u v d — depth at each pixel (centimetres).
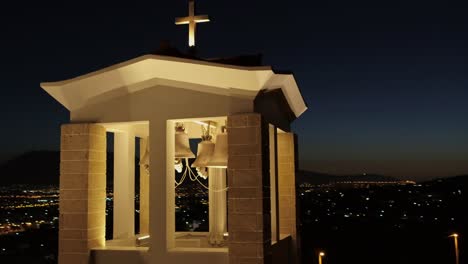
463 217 3400
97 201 746
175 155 781
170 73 695
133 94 725
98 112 742
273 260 773
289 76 734
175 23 833
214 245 832
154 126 711
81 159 736
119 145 870
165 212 697
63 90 723
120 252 713
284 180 935
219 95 688
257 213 649
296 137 970
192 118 695
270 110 779
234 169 663
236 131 670
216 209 893
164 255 692
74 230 726
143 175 1026
